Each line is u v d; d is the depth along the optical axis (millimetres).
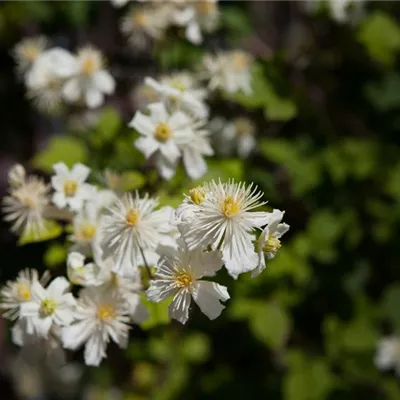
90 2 1050
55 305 767
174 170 831
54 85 915
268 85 949
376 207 1018
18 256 931
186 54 966
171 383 1051
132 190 848
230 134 953
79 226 807
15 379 1331
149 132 827
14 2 1076
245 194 724
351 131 1071
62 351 786
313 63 1030
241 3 1084
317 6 1010
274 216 714
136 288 776
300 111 977
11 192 838
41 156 900
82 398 1290
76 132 980
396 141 1044
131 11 955
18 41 1123
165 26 936
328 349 996
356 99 1041
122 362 1087
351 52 1027
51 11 1053
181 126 832
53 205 828
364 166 994
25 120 1164
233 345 1052
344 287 1013
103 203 818
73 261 776
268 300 947
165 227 763
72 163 898
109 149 909
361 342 993
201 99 911
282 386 1025
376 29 1011
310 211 994
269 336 933
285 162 962
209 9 916
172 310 726
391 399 981
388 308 1005
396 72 1043
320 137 1006
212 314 722
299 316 1021
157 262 741
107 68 1002
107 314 769
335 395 978
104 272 773
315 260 1000
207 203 717
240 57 927
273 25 1403
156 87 835
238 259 712
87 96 893
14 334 779
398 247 1023
